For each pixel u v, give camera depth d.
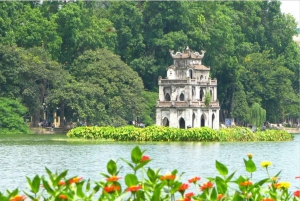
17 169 121.88
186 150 162.12
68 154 149.12
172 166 127.62
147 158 57.56
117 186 57.25
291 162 139.62
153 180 58.34
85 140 194.00
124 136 192.75
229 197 59.47
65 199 56.62
